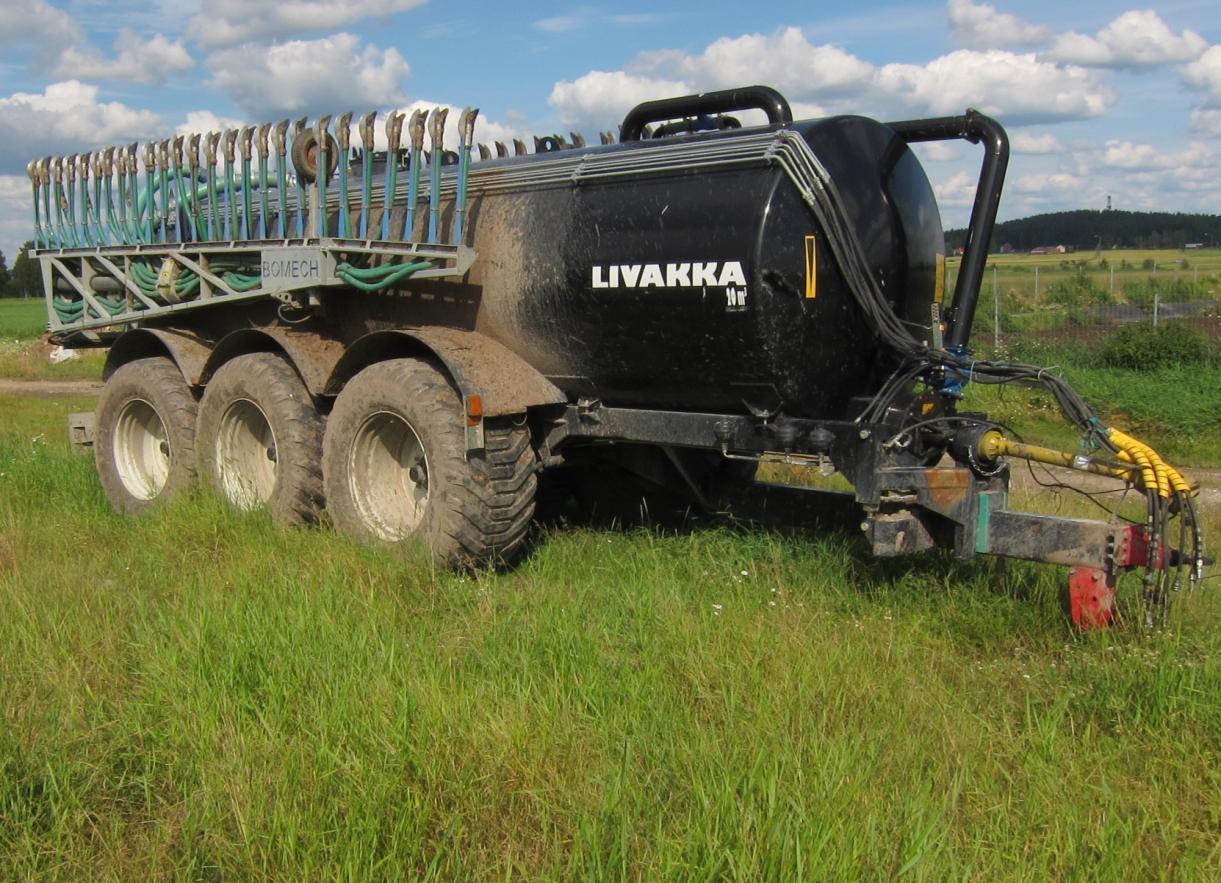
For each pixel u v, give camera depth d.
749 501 6.55
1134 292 29.20
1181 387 13.90
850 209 5.18
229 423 7.09
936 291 5.88
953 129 5.45
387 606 4.96
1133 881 2.96
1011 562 5.68
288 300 6.72
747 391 5.29
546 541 6.40
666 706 3.87
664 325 5.35
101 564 5.90
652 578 5.45
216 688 3.92
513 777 3.39
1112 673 4.23
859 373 5.41
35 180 8.72
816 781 3.21
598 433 5.96
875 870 2.85
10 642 4.48
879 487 4.91
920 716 3.85
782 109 5.51
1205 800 3.42
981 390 14.27
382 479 6.31
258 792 3.25
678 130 6.30
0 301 78.56
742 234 4.98
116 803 3.38
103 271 8.31
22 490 7.88
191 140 7.36
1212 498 9.80
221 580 5.35
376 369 6.07
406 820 3.08
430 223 6.24
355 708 3.72
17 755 3.50
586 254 5.57
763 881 2.80
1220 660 4.24
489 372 5.80
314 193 6.59
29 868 3.00
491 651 4.37
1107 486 9.59
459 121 5.91
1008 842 3.09
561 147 6.95
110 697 4.05
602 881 2.86
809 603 5.21
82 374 23.27
